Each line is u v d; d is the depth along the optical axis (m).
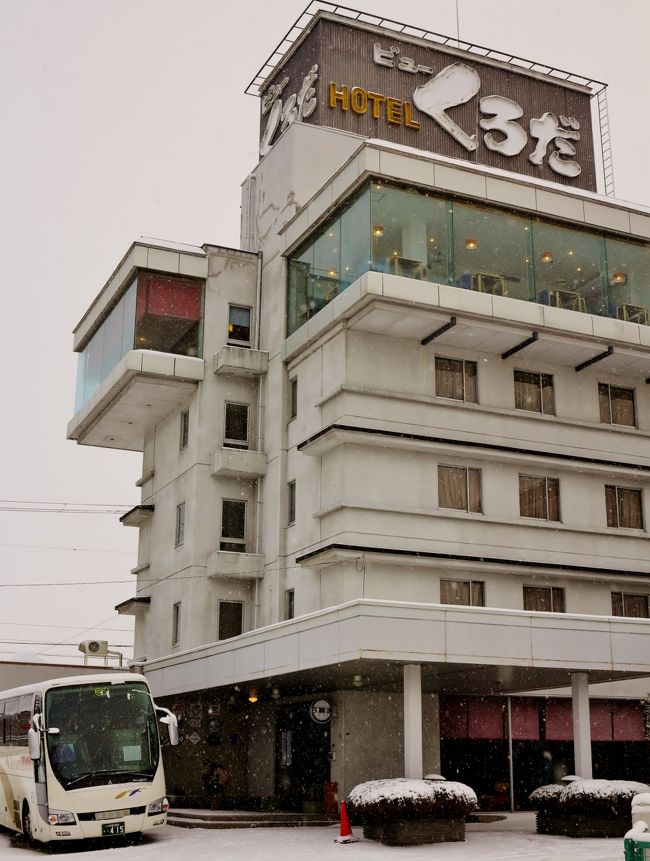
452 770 31.91
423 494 30.42
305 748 31.62
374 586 29.34
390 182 30.36
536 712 33.66
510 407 32.19
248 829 26.06
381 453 30.25
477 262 30.86
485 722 32.75
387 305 29.25
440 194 30.92
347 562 29.20
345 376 30.27
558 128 41.44
